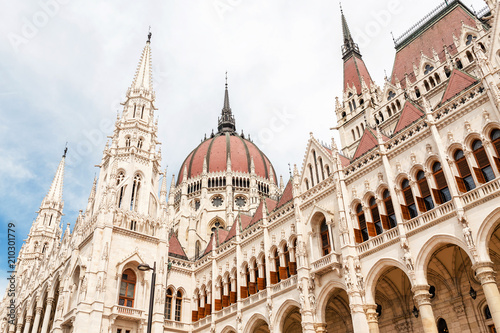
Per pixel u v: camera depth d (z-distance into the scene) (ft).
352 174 133.39
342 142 206.18
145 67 249.34
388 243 113.29
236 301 167.53
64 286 177.27
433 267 116.88
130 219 186.91
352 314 113.39
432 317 97.35
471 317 109.19
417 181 115.34
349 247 121.29
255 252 165.89
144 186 203.72
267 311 146.20
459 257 112.37
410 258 104.99
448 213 100.78
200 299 189.06
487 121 100.94
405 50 191.21
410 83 169.48
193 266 201.77
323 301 127.95
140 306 168.76
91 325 150.92
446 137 110.01
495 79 103.14
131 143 212.02
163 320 170.71
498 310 84.99
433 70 159.84
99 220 174.50
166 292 187.62
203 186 287.48
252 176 295.07
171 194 287.28
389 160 124.16
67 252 198.08
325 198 140.56
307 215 145.07
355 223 128.06
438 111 114.62
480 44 146.41
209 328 173.37
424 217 107.24
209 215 279.69
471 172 101.71
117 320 160.25
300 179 156.76
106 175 203.21
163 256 185.37
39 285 217.77
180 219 265.54
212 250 190.60
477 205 96.43
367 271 116.88
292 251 147.64
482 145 102.27
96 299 155.94
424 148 115.03
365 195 127.34
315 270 130.00
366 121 192.03
